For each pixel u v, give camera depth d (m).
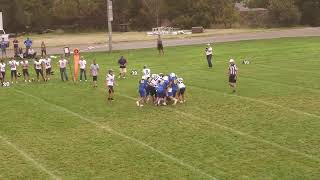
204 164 15.26
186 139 17.89
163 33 66.44
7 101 25.23
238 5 87.88
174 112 22.09
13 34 69.00
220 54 41.72
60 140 18.22
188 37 59.81
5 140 18.42
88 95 26.31
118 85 28.91
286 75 30.45
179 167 15.06
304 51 42.00
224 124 19.78
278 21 77.19
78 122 20.75
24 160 16.14
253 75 30.75
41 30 77.69
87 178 14.41
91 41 58.44
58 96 26.20
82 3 75.75
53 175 14.73
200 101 24.09
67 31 78.56
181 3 79.62
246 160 15.50
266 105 22.78
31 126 20.30
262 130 18.75
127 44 53.34
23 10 76.31
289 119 20.20
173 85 23.66
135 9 80.62
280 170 14.57
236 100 24.03
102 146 17.36
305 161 15.27
